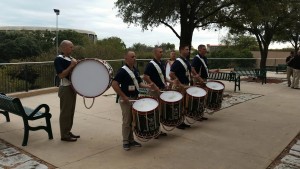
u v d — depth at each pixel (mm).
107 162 4852
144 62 14070
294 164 4926
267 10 12430
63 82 5590
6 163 4762
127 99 5250
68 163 4797
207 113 7441
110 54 22375
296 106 9391
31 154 5129
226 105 9281
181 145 5641
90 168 4629
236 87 13383
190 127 6785
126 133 5348
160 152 5289
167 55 16250
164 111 5820
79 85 5387
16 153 5160
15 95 9828
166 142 5793
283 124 7234
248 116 7938
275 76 20250
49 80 11312
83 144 5625
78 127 6684
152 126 5230
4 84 9922
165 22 13164
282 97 11070
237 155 5219
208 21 14383
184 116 6488
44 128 5766
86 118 7430
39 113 5797
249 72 16188
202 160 4984
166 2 11484
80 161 4875
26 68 10352
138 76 5539
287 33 20875
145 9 12203
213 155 5203
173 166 4738
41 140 5785
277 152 5391
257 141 5957
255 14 13547
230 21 14430
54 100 9641
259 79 16281
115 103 9188
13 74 10133
